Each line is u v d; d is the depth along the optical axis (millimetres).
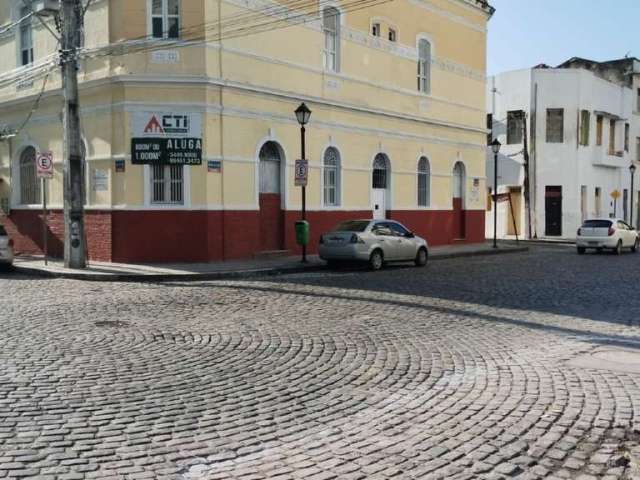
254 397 6723
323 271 18859
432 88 28047
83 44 19906
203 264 18750
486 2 31219
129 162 18859
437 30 28281
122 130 18891
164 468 4938
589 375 7547
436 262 22469
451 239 29516
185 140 18875
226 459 5137
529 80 39344
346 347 8961
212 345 8961
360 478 4812
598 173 42219
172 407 6348
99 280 16078
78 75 19953
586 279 17188
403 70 26344
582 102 39562
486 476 4859
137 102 18719
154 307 11945
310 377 7480
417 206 27312
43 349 8477
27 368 7559
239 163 19953
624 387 7055
